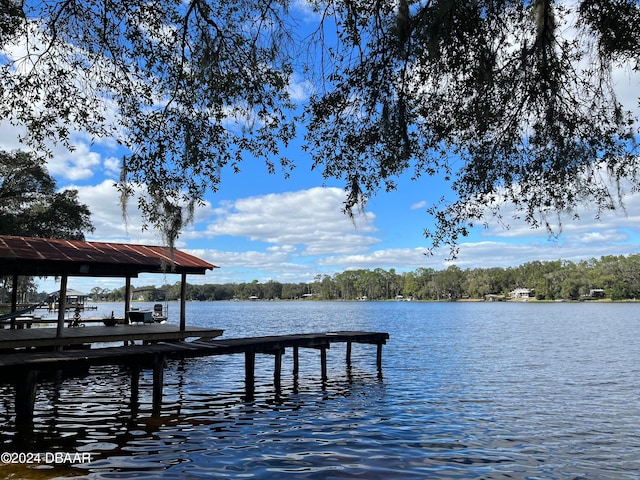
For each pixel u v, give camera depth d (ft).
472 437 27.45
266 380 47.55
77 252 47.93
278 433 27.71
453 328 137.08
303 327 138.72
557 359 65.87
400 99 17.79
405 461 22.95
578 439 27.43
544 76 16.70
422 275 584.40
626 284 414.41
